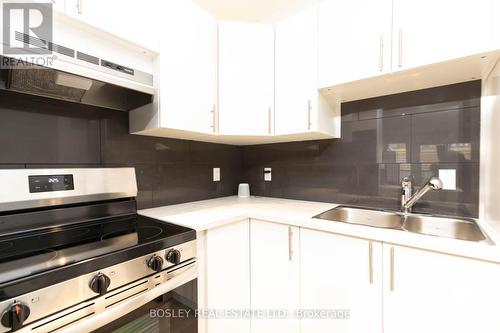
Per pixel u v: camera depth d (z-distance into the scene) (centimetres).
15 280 57
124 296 77
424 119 135
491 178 108
